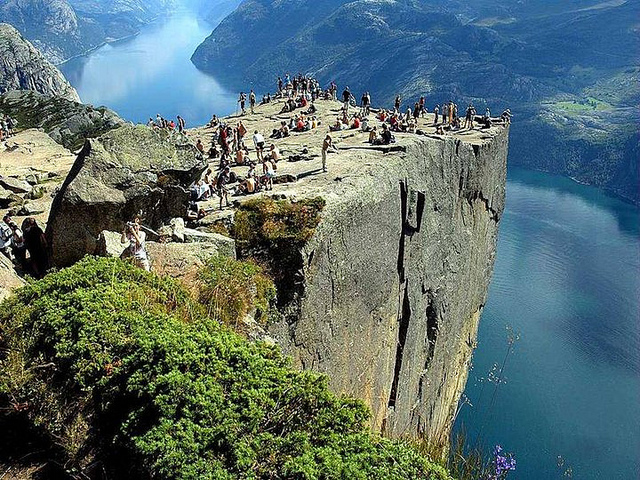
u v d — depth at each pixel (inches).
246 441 401.1
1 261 779.4
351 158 1520.7
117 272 639.8
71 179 839.1
